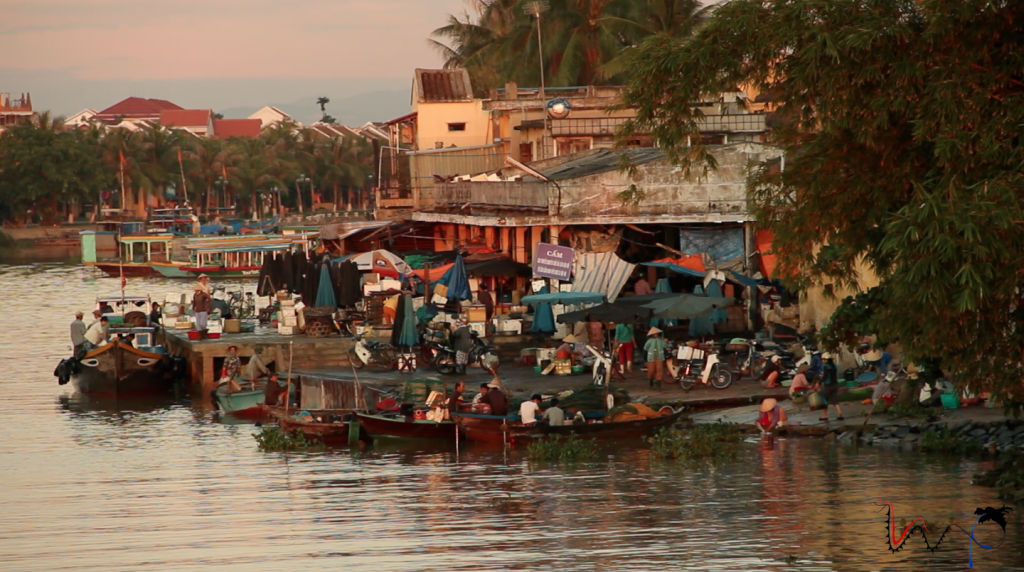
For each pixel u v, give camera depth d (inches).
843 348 4566.9
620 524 2849.4
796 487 3161.9
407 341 5073.8
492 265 5738.2
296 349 5418.3
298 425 4232.3
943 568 2375.7
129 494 3440.0
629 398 4335.6
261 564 2605.8
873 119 2332.7
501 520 2947.8
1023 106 2155.5
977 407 3853.3
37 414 5123.0
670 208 5615.2
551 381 4751.5
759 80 2458.2
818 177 2500.0
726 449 3678.6
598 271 5502.0
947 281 2022.6
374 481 3518.7
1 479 3698.3
